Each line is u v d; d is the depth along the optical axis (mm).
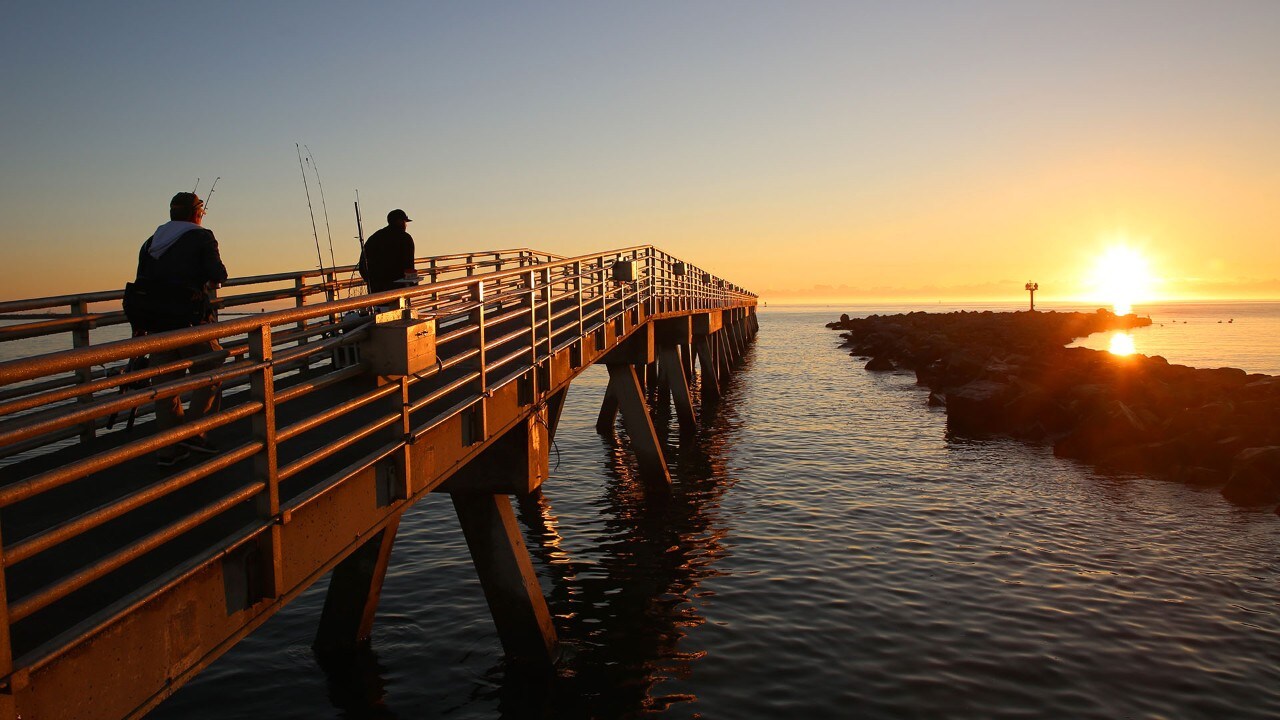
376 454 4684
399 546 12602
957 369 34406
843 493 15977
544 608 8539
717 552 12266
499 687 7922
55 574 3279
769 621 9492
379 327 4844
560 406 12250
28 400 2377
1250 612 9617
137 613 2922
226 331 3258
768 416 27328
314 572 4133
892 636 8992
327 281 9227
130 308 4969
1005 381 28812
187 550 3479
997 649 8617
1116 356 34688
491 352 9234
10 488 2232
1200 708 7320
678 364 22984
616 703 7574
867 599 10125
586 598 10422
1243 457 16000
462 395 6832
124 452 2719
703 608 9961
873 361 45812
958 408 23578
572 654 8680
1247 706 7348
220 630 3414
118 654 2836
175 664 3135
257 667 8352
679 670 8250
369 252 8297
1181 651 8539
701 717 7285
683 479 17703
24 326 5215
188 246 5031
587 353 11336
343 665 8414
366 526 4734
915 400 31312
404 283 8234
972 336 55312
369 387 7262
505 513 8406
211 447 4977
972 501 15180
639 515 14648
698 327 29891
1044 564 11430
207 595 3336
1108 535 12859
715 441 22531
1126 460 18250
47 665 2516
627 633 9242
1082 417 22406
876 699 7555
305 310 3891
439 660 8516
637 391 16078
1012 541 12547
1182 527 13289
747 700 7590
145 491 2826
